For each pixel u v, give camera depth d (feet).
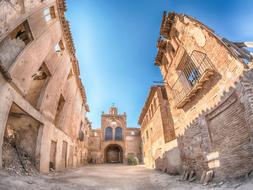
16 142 34.14
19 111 30.81
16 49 28.32
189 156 32.27
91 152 126.21
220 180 22.91
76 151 74.74
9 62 26.43
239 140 20.56
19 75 28.04
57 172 41.81
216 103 24.81
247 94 18.84
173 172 42.96
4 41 25.59
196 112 30.35
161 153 55.57
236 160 20.84
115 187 26.86
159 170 55.93
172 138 52.49
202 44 27.66
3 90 23.91
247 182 17.37
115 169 63.57
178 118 37.63
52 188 21.85
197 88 28.81
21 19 26.68
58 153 47.85
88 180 31.94
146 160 83.10
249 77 19.34
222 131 23.85
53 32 40.01
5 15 22.97
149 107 74.95
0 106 23.24
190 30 30.35
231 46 23.94
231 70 21.80
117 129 138.92
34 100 38.65
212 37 25.16
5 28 23.04
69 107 60.13
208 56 26.40
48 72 40.98
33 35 31.35
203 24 28.22
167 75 41.93
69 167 60.54
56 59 43.83
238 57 21.21
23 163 30.27
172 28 36.42
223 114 23.79
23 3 27.17
